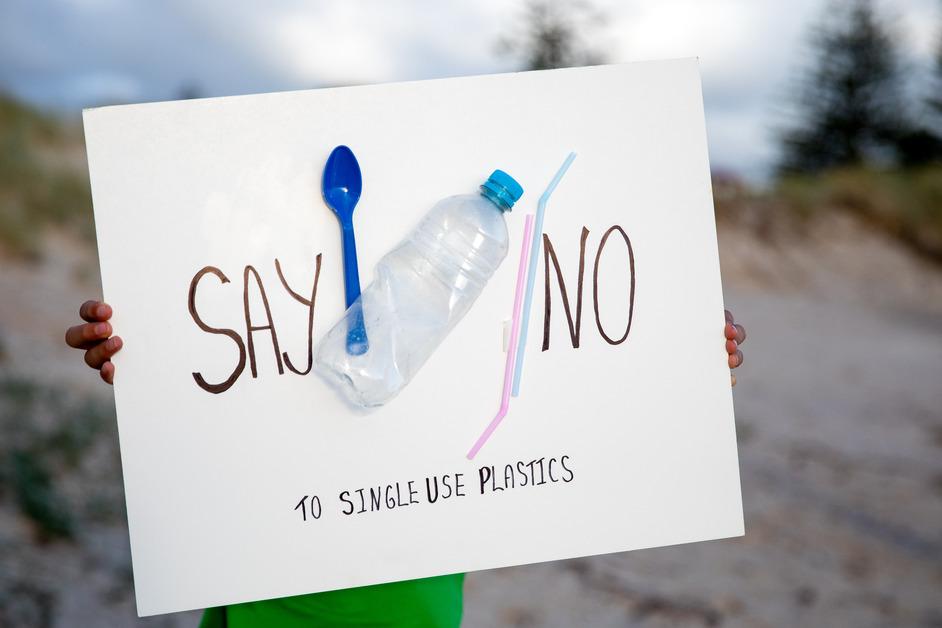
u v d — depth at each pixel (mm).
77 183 10477
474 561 1895
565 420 1929
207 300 1840
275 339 1854
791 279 15203
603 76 1955
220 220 1844
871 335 12688
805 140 23562
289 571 1851
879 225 17078
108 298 1816
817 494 6652
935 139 23188
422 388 1883
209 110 1844
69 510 4902
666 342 1967
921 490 6938
